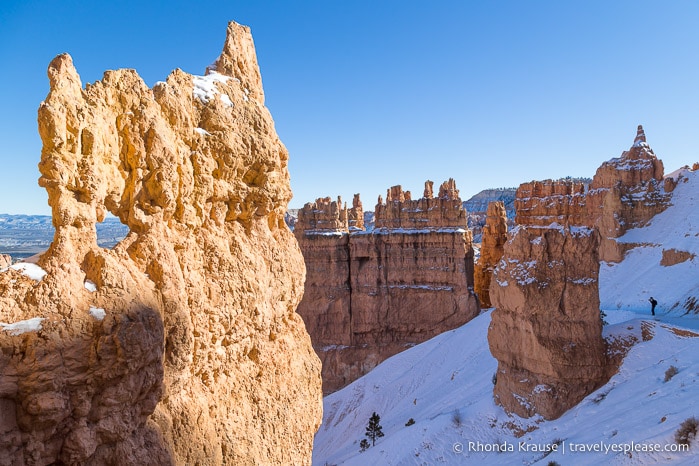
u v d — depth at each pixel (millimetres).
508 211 193625
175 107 10039
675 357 25250
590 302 27391
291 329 13578
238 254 11227
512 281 29141
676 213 65125
